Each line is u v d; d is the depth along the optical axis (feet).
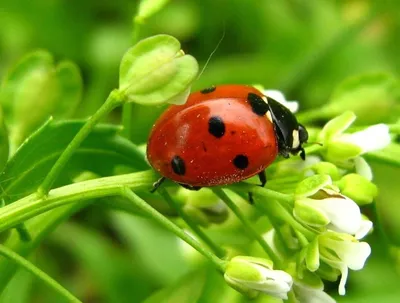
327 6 0.31
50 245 0.26
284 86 0.28
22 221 0.17
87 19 0.30
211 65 0.29
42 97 0.19
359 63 0.30
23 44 0.29
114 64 0.29
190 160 0.17
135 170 0.19
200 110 0.17
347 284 0.25
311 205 0.17
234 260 0.16
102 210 0.26
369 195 0.17
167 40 0.16
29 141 0.17
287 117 0.18
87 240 0.26
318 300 0.17
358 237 0.17
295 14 0.31
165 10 0.30
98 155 0.18
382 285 0.25
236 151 0.17
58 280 0.26
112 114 0.27
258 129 0.17
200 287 0.22
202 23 0.30
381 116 0.21
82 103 0.28
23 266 0.16
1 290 0.18
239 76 0.29
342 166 0.18
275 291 0.16
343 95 0.21
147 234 0.25
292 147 0.18
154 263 0.25
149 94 0.16
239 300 0.21
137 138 0.26
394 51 0.31
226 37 0.30
